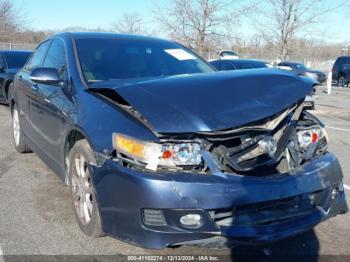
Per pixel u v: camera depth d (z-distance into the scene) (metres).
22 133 5.95
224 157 3.13
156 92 3.39
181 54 4.97
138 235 3.05
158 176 2.99
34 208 4.33
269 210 3.19
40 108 4.83
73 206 3.97
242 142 3.22
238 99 3.36
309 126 3.71
